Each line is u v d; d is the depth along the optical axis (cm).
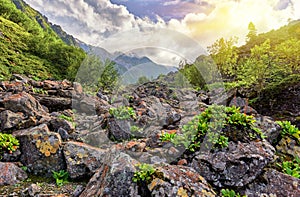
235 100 1266
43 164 560
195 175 438
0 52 3172
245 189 462
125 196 387
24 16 6056
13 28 4659
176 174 420
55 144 575
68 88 1162
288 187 451
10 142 576
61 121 691
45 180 537
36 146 571
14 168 527
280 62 2025
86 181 544
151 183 395
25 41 4172
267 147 538
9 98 766
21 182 514
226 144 511
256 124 637
